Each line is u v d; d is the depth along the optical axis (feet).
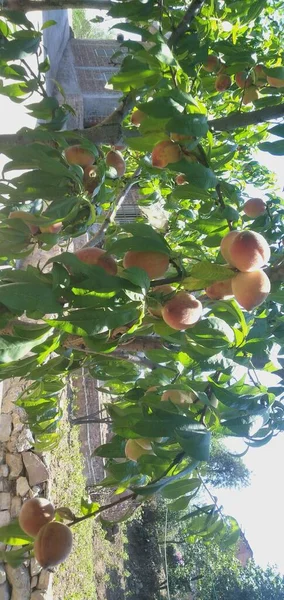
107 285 4.05
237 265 4.90
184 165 5.59
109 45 29.25
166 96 5.15
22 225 6.05
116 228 8.79
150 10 7.08
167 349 6.26
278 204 9.88
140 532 41.57
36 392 7.89
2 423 15.23
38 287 3.77
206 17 8.96
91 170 7.05
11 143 6.81
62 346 6.09
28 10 7.64
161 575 41.45
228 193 6.66
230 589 46.50
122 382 8.38
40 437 9.01
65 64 27.12
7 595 13.85
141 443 6.11
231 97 12.11
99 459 25.26
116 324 4.01
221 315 5.68
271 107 7.47
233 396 4.87
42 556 5.31
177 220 12.01
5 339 3.80
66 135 6.75
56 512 5.84
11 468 15.10
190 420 4.50
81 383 22.43
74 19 39.78
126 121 11.06
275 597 49.90
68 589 17.13
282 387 5.82
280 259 6.02
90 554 20.27
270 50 10.75
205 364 5.12
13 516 14.47
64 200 5.85
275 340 5.82
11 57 6.93
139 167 9.86
